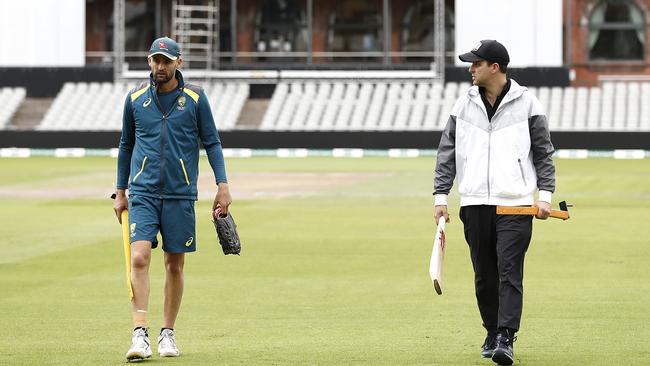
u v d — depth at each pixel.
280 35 122.50
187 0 120.56
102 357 21.42
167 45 20.48
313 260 36.38
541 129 20.47
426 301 28.44
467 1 113.81
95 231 44.78
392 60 121.75
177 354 21.42
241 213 52.28
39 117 113.94
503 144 20.39
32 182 72.19
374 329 24.56
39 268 34.53
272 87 115.88
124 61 123.50
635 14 116.69
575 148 105.19
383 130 107.19
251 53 121.75
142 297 20.64
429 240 41.72
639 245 39.53
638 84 110.81
